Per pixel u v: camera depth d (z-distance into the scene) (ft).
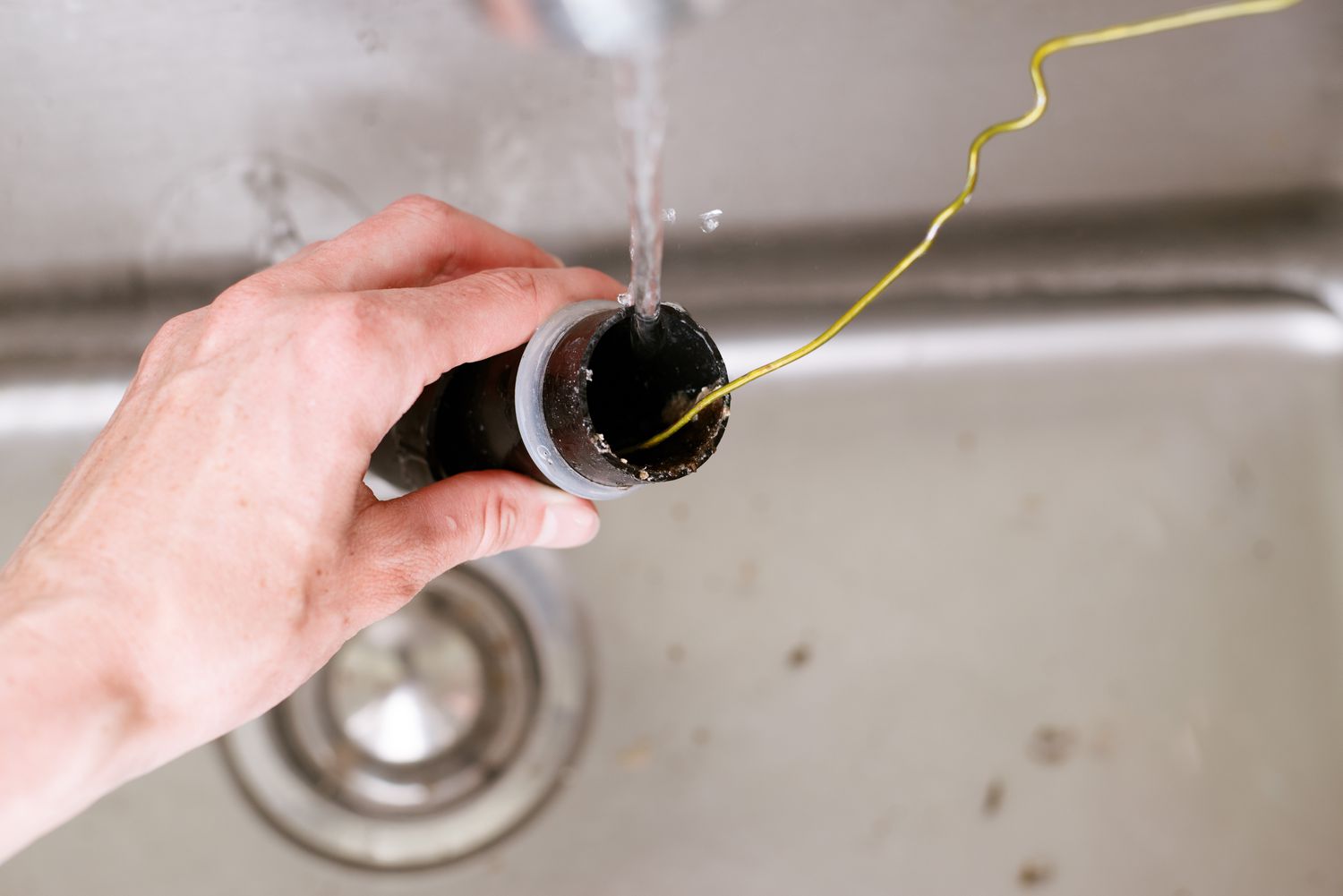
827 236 2.44
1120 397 2.56
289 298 1.26
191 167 2.23
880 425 2.53
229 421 1.19
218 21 2.03
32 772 1.08
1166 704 2.37
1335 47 2.23
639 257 1.19
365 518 1.30
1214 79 2.27
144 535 1.18
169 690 1.19
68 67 2.06
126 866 2.24
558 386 1.21
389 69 2.12
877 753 2.35
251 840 2.26
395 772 2.32
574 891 2.28
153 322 2.40
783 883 2.28
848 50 2.16
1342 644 2.41
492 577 2.39
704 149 2.29
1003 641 2.40
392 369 1.21
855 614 2.42
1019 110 2.28
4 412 2.43
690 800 2.33
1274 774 2.33
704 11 1.74
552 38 1.77
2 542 2.38
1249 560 2.46
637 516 2.45
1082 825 2.31
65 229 2.29
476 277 1.33
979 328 2.57
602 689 2.39
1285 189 2.47
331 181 2.27
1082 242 2.52
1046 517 2.48
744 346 2.52
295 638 1.23
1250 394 2.56
